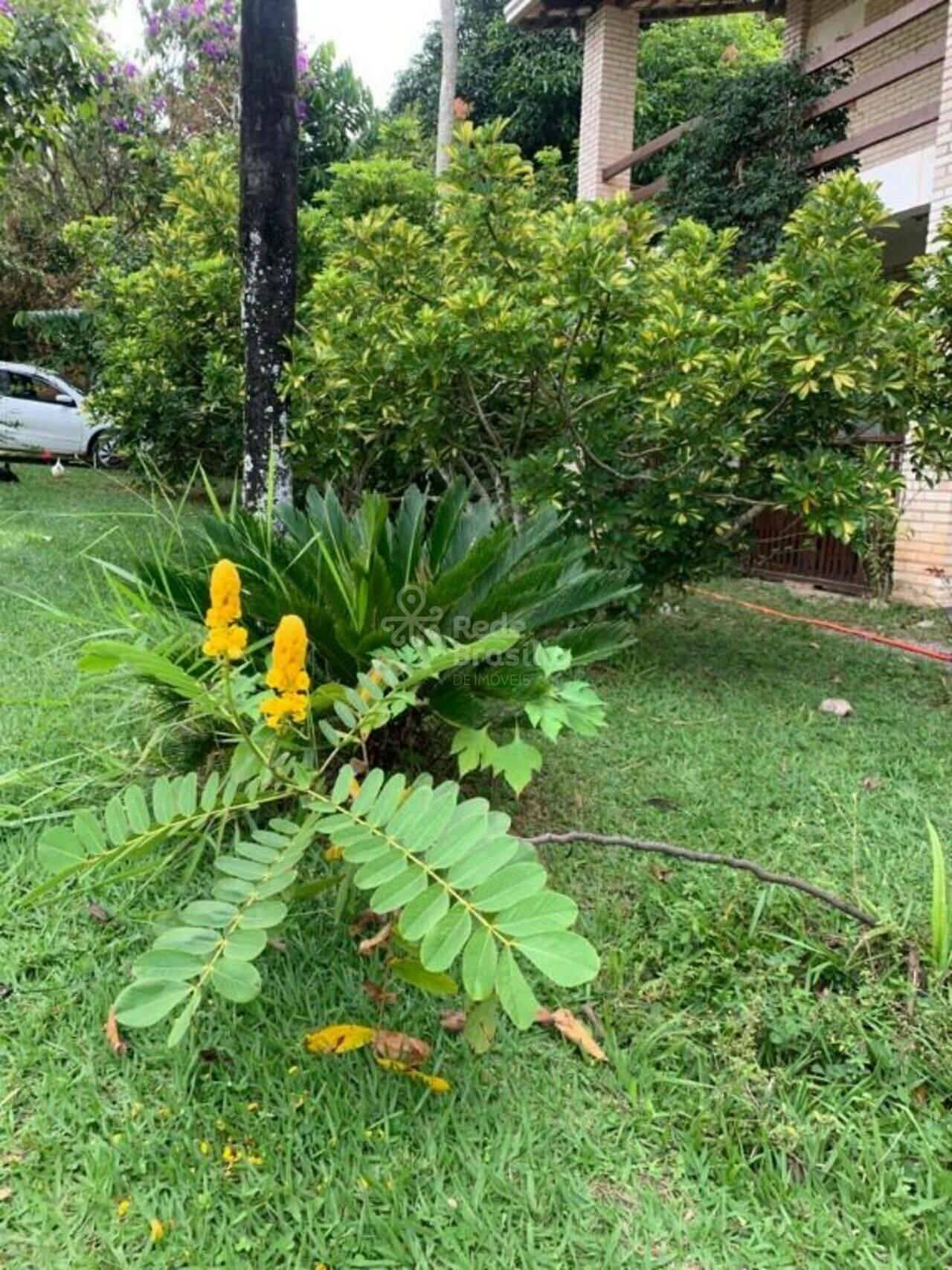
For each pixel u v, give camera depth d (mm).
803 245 4156
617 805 2801
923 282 4504
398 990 1867
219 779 1934
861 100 9055
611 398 4242
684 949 2018
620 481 4402
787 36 10164
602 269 3855
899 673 4699
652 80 15750
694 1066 1705
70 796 2416
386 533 2643
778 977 1902
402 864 1441
